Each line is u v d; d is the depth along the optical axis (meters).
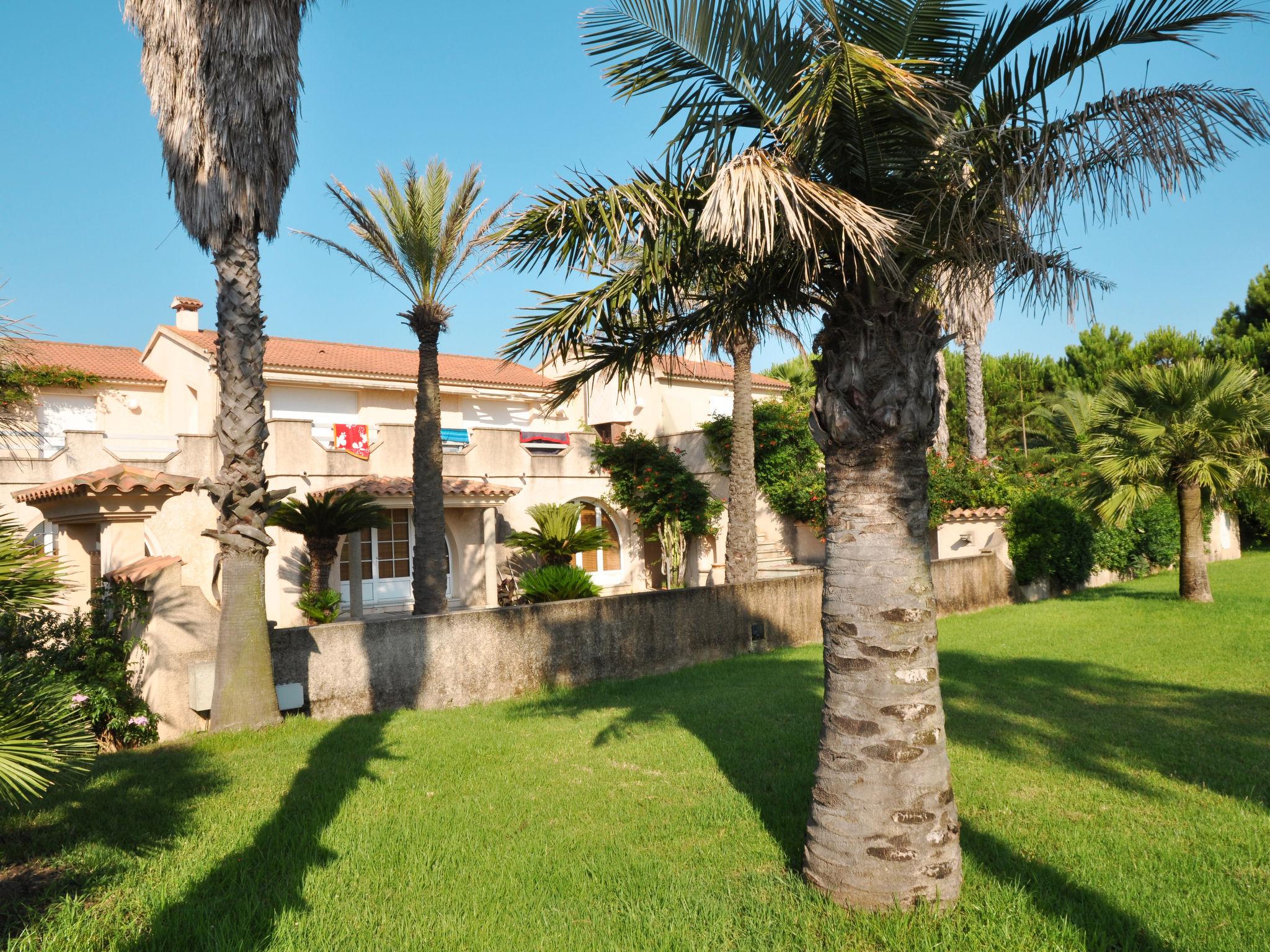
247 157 8.18
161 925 4.03
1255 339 31.53
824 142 4.80
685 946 3.89
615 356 6.94
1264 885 4.45
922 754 4.33
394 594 20.17
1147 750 7.07
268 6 8.10
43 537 16.77
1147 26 4.58
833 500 4.70
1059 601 18.47
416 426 13.20
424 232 13.05
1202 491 16.75
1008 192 4.51
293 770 6.89
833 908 4.27
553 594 16.28
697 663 13.15
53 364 22.05
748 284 5.71
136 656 8.52
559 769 6.99
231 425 8.43
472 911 4.30
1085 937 3.85
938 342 4.70
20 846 5.11
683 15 4.79
